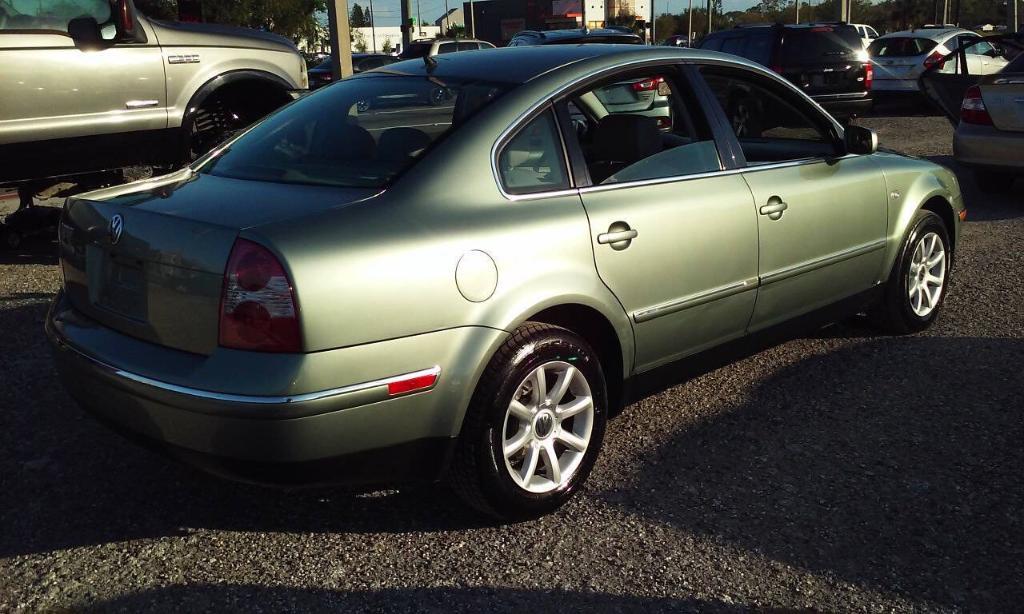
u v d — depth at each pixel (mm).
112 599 2814
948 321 5406
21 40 6160
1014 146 8672
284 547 3105
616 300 3396
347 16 10883
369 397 2768
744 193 3916
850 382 4496
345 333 2705
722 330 3928
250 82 7582
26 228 7023
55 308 3416
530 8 72812
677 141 3832
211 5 43562
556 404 3260
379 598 2818
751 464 3664
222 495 3453
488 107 3270
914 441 3842
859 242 4590
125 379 2842
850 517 3256
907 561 2990
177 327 2818
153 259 2857
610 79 3596
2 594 2836
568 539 3146
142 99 6801
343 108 3574
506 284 3041
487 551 3076
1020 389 4363
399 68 3811
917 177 5004
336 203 2912
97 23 6395
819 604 2775
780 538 3129
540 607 2770
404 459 2934
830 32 13930
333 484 2859
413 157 3121
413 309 2826
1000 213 8492
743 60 4223
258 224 2746
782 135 4477
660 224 3539
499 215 3105
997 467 3602
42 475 3582
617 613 2738
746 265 3924
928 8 61062
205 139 7477
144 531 3203
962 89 9789
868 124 15859
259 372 2643
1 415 4105
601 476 3590
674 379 3830
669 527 3207
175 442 2793
